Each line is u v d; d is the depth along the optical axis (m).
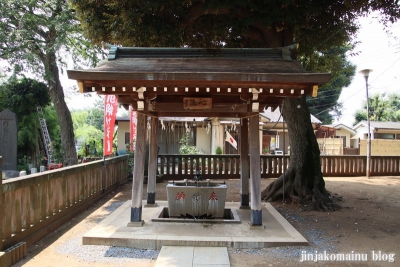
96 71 3.98
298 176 7.52
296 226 5.48
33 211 4.41
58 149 17.53
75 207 6.04
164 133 16.62
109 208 6.66
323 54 10.45
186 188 5.44
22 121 15.76
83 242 4.33
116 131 19.41
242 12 7.00
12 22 12.34
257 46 8.69
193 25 7.75
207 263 3.65
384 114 34.59
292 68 4.55
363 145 18.67
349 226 5.48
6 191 3.63
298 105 7.68
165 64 4.75
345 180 11.26
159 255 3.89
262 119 18.25
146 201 6.72
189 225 5.00
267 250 4.19
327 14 7.12
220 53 5.32
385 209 6.87
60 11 12.33
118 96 4.96
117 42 7.66
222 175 11.45
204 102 4.71
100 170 7.72
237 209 6.18
